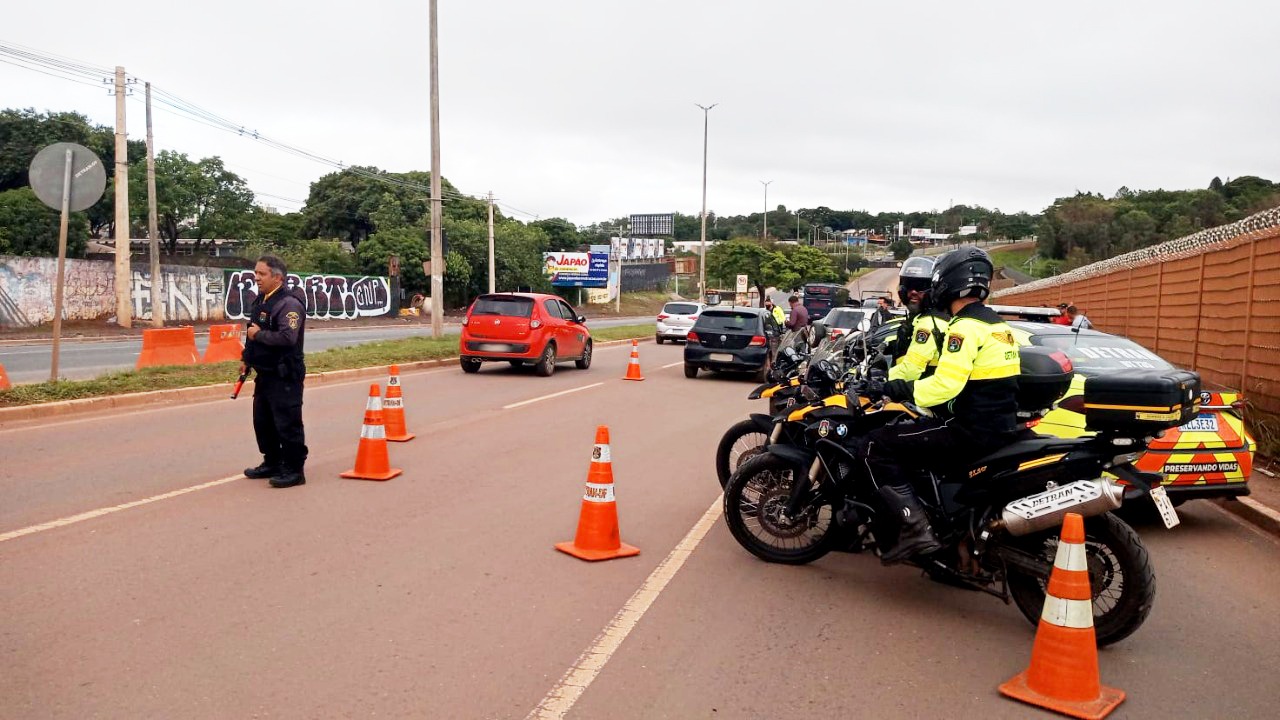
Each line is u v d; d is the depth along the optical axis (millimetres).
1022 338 8055
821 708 3914
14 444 9016
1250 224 10750
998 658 4562
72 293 31672
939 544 5020
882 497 5223
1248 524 7578
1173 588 5840
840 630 4879
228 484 7586
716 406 14008
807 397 5879
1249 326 10633
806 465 5762
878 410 5418
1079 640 4023
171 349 17031
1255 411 10258
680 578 5625
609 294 85750
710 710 3854
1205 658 4668
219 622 4578
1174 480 6945
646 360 23641
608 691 3988
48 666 4004
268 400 7508
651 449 10070
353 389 14695
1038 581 4906
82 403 11234
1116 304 18906
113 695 3750
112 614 4629
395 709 3723
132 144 58625
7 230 41469
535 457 9234
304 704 3732
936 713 3908
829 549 5883
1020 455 4871
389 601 4965
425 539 6168
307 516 6656
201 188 56844
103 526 6195
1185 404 4730
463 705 3783
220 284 38031
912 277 6727
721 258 72625
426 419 11781
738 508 6043
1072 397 6852
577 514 6953
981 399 4996
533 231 74750
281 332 7316
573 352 19484
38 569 5281
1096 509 4539
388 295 50469
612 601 5133
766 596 5387
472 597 5090
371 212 70188
